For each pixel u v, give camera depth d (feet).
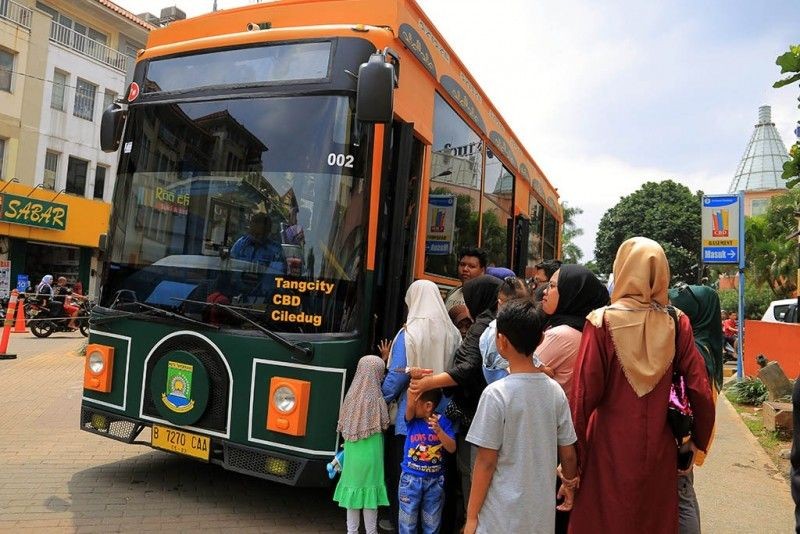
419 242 15.81
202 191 14.32
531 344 8.63
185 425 13.55
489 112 22.38
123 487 15.49
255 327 13.12
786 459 21.16
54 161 74.18
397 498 13.06
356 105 12.87
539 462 8.36
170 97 15.07
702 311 11.89
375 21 14.40
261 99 14.05
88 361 15.25
